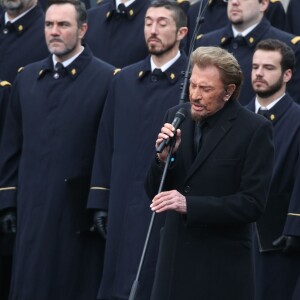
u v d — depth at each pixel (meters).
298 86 29.83
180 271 22.55
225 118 22.58
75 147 30.05
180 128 22.80
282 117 28.47
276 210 27.97
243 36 30.23
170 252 22.69
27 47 33.16
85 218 29.91
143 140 28.67
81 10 30.56
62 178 29.97
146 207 28.31
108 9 32.38
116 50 31.94
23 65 33.06
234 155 22.42
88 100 30.20
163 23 28.81
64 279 29.97
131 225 28.41
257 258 28.05
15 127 31.20
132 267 28.20
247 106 29.09
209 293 22.39
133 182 28.62
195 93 22.19
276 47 28.39
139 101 28.97
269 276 28.00
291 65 28.53
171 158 22.59
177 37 29.02
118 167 28.92
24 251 30.11
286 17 32.72
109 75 30.44
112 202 28.91
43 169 30.11
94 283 30.05
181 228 22.66
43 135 30.23
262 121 22.66
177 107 23.31
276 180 28.09
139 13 32.03
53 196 29.94
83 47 30.88
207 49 22.25
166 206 21.92
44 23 33.00
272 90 28.42
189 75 25.83
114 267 28.80
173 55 29.08
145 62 29.33
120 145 29.03
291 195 27.88
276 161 28.14
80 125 30.08
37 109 30.44
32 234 30.06
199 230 22.50
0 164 31.11
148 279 27.81
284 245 27.84
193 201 22.02
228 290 22.41
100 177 29.48
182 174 22.62
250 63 29.95
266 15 32.66
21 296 30.08
